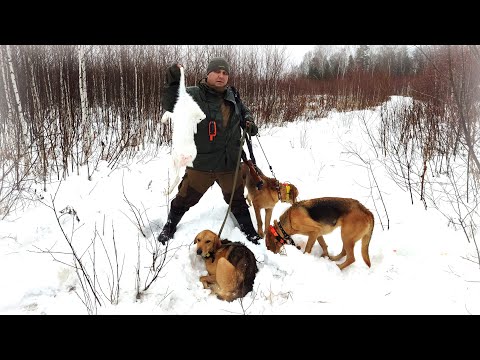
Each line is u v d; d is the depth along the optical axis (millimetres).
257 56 12875
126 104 8344
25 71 7062
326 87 18875
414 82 11227
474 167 4727
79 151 6469
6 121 5895
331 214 3500
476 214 4090
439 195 4793
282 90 13445
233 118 3566
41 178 5078
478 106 4781
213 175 3631
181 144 3135
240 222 3914
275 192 4098
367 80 17391
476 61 4227
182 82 3129
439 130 6293
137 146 7250
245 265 2988
